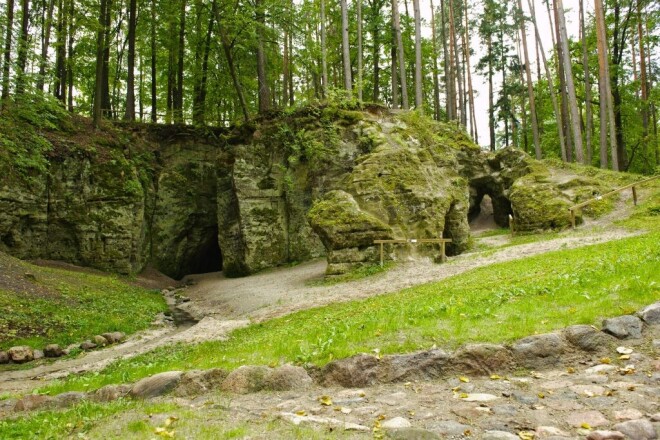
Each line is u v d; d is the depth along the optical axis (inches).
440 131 1392.7
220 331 559.2
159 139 1304.1
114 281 973.8
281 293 808.9
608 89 1197.1
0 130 853.8
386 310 428.8
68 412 238.2
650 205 916.6
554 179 1142.3
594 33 1531.7
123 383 301.4
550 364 243.9
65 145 1062.4
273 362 288.2
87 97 1733.5
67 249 1044.5
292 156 1155.3
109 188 1101.7
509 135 2461.9
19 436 206.7
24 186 979.9
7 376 439.8
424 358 252.5
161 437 182.2
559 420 182.7
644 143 1605.6
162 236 1245.7
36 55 792.9
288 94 1921.8
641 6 1414.9
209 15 1405.0
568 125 1546.5
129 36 1293.1
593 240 762.2
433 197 951.6
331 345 291.0
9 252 959.0
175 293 1041.5
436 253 904.9
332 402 223.9
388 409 208.1
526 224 1051.3
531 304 320.5
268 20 1337.4
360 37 1369.3
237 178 1170.0
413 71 1886.1
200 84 1425.9
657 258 369.7
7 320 571.2
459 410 199.2
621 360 237.6
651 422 172.6
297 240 1143.0
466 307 339.6
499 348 250.2
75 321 621.9
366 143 1106.7
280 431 183.0
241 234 1164.5
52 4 1200.2
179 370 296.8
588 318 272.7
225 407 226.4
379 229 879.7
